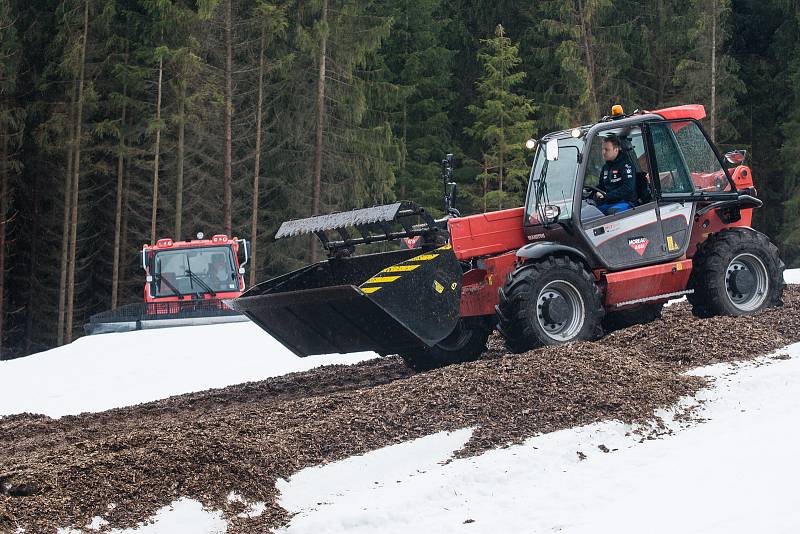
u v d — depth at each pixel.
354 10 37.53
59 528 7.22
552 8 44.62
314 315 10.95
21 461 8.71
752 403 9.19
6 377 14.88
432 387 9.71
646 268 11.83
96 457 8.34
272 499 7.87
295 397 11.71
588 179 11.81
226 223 35.75
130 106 40.12
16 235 43.84
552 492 7.69
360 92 37.59
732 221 12.59
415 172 45.81
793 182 44.91
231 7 35.91
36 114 40.59
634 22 45.78
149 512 7.54
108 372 14.76
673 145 12.20
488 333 12.34
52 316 43.97
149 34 38.28
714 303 12.13
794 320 11.69
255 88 38.19
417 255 11.53
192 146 39.44
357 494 7.93
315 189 37.69
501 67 43.22
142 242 43.84
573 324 11.20
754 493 7.15
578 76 42.03
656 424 8.91
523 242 12.02
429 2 45.72
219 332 17.25
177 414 11.30
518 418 8.99
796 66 45.81
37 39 40.84
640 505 7.29
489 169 45.62
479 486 7.91
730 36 44.41
